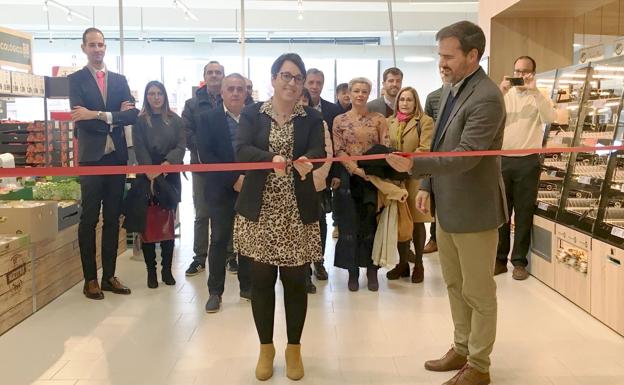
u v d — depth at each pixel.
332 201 4.33
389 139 4.16
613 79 3.79
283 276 2.71
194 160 4.62
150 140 4.18
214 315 3.63
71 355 3.00
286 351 2.75
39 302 3.77
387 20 11.62
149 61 12.95
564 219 3.95
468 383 2.56
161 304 3.87
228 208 3.71
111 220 4.14
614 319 3.29
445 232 2.62
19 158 6.00
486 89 2.37
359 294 4.10
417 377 2.72
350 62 13.54
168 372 2.79
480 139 2.32
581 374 2.75
